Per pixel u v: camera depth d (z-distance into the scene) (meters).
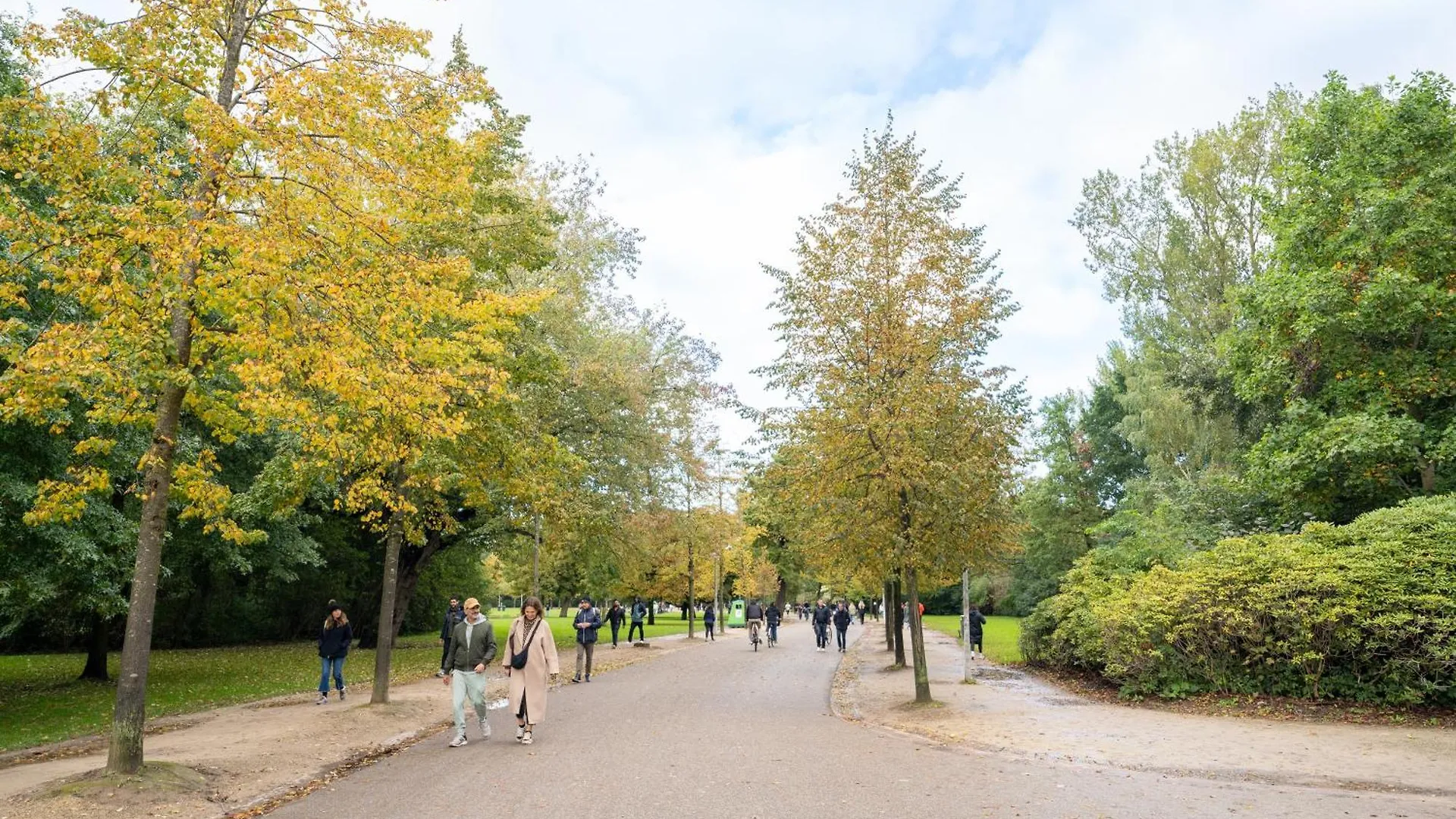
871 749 10.73
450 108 9.79
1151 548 21.81
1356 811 7.29
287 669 24.80
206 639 38.84
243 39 9.40
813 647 35.75
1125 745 10.72
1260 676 13.68
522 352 15.88
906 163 16.45
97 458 14.72
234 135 8.10
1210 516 24.31
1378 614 12.53
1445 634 11.88
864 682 19.84
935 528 14.82
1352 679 12.84
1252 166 32.78
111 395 9.26
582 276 24.16
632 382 24.83
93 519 15.05
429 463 13.91
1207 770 9.13
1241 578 14.09
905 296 15.75
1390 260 20.38
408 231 13.46
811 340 15.92
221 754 10.21
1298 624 13.04
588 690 18.44
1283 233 23.23
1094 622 17.11
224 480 23.27
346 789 8.59
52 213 12.09
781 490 18.30
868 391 15.05
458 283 12.00
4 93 12.52
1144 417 34.66
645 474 27.98
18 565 14.59
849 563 16.14
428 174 9.61
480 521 29.88
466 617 11.70
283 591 41.28
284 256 7.79
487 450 14.81
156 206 8.25
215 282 8.14
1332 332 20.95
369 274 8.86
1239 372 24.66
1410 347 21.08
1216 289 33.31
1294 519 22.06
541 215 15.97
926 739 11.68
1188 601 14.43
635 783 8.61
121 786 7.98
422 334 11.88
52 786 8.03
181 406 9.71
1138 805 7.61
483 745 11.27
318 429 10.38
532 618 11.62
